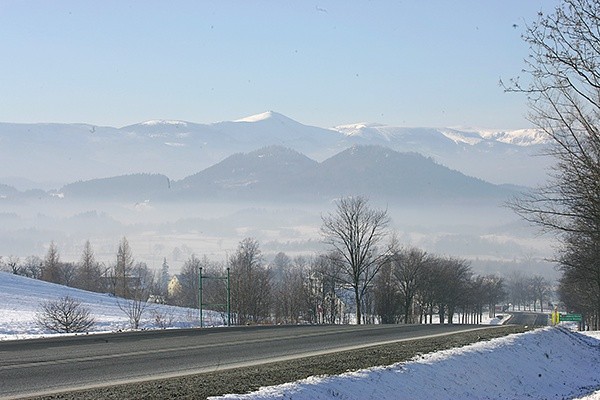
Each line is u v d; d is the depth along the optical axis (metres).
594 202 21.33
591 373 34.78
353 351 26.17
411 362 23.05
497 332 39.31
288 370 19.55
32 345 24.11
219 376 17.92
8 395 14.56
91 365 19.61
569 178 22.03
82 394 14.60
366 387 18.69
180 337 29.66
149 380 17.12
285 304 104.69
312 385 17.09
